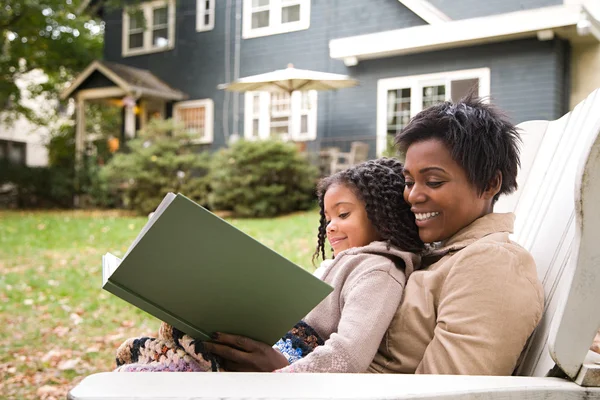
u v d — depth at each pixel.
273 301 1.00
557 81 8.89
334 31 10.59
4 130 22.92
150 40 14.84
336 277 1.28
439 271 1.17
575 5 8.05
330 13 10.62
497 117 1.25
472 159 1.19
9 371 3.90
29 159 23.98
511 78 9.14
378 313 1.15
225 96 13.21
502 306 1.06
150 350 1.14
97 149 15.89
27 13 16.58
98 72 14.89
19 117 21.05
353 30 10.41
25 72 18.48
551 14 8.20
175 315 1.05
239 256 0.93
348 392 0.78
